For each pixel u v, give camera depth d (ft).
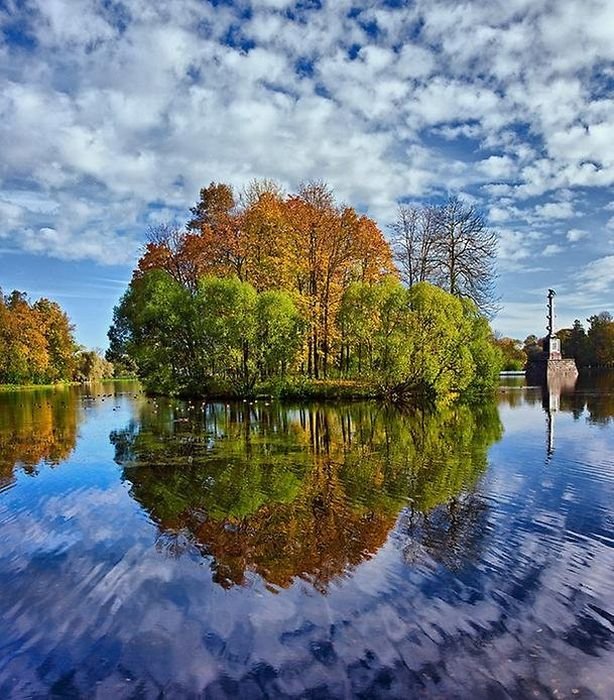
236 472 47.67
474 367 116.16
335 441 62.75
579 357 354.13
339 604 23.09
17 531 33.35
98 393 193.36
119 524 34.24
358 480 43.80
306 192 135.03
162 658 19.53
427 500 37.76
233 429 73.72
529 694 17.10
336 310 133.08
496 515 34.32
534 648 19.57
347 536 31.12
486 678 17.93
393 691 17.38
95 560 28.48
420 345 107.24
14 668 19.15
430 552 28.43
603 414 86.07
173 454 56.70
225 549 29.58
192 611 22.85
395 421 80.18
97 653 19.95
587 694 17.07
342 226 133.69
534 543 29.48
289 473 46.80
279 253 134.41
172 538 31.53
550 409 94.58
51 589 25.18
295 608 22.85
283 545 29.99
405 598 23.47
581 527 31.89
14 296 278.05
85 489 43.11
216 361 121.39
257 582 25.43
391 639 20.34
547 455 52.70
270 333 116.88
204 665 19.04
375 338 109.81
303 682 17.95
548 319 236.43
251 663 19.08
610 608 22.35
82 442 66.95
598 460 50.01
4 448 63.72
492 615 21.91
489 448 56.90
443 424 76.28
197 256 144.36
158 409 106.22
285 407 100.89
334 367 141.18
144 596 24.31
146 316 125.70
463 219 142.72
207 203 162.91
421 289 108.78
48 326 289.74
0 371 239.91
